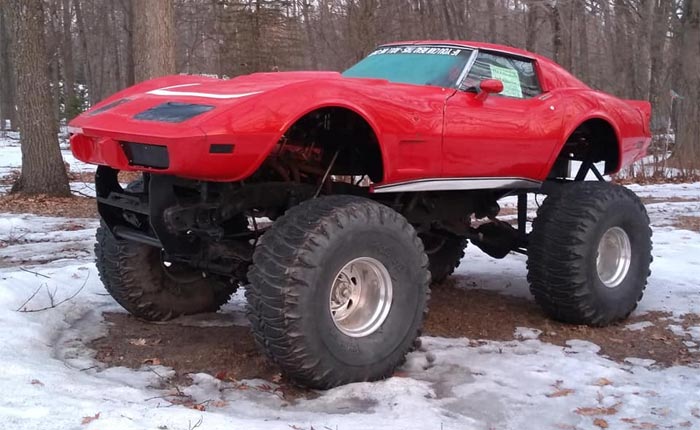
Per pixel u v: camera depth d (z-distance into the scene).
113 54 49.97
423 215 5.50
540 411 3.93
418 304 4.38
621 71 27.75
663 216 11.44
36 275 6.14
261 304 3.87
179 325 5.39
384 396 4.00
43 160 13.46
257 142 3.81
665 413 3.93
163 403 3.74
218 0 27.94
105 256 5.22
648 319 5.84
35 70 13.26
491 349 4.96
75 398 3.62
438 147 4.63
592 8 26.77
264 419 3.59
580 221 5.34
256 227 4.92
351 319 4.23
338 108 4.19
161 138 3.72
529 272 5.57
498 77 5.28
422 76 5.13
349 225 4.00
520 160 5.19
